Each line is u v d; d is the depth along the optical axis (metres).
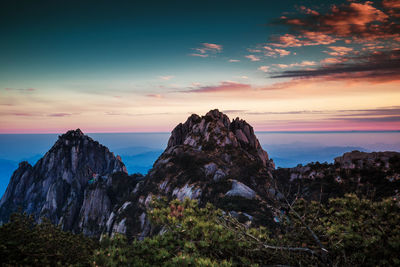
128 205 101.94
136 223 89.31
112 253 8.23
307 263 9.02
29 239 13.61
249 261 8.42
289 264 9.00
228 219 10.88
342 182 70.62
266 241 9.74
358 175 71.88
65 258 14.34
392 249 7.62
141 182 116.81
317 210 11.25
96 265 8.02
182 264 7.38
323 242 9.64
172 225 10.10
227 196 72.62
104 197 143.62
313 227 10.52
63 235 17.80
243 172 101.56
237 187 77.31
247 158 114.94
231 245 8.83
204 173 96.88
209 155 114.69
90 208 139.62
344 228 9.29
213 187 83.88
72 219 146.62
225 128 135.75
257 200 67.56
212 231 9.27
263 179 96.00
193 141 132.62
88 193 146.62
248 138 144.25
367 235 8.93
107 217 136.50
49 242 15.08
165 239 9.31
